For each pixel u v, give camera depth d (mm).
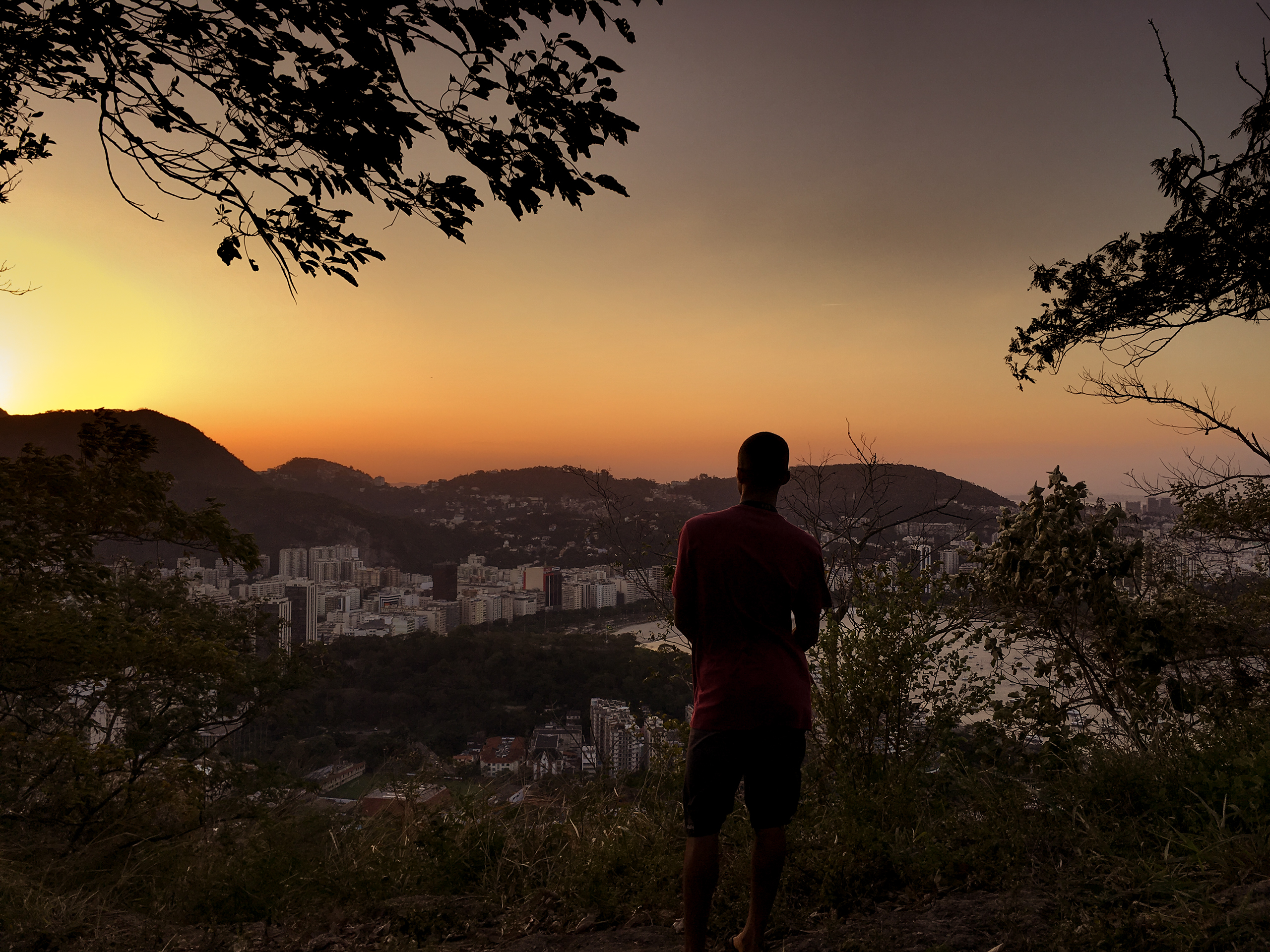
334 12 2389
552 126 2688
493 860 3141
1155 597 4586
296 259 2869
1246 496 6363
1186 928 1781
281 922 2830
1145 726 3699
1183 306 5359
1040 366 5941
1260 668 4449
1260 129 4656
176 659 6352
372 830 3578
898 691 3307
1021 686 3863
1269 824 2311
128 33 2527
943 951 1916
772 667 1836
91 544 6094
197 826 5008
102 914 2893
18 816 5914
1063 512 4156
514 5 2457
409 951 2393
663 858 2807
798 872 2521
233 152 2674
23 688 6422
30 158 3564
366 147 2564
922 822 2869
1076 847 2523
